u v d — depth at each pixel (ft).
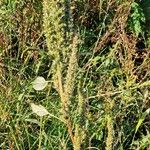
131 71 5.21
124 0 6.20
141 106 5.26
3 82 5.13
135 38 5.79
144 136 4.86
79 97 3.44
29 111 5.03
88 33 6.07
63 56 3.55
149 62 5.31
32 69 5.54
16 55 5.83
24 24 5.65
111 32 5.79
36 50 5.55
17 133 4.68
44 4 3.45
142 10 6.33
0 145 4.73
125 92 5.02
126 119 5.29
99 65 5.91
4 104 4.89
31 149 4.79
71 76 3.37
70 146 4.75
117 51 5.61
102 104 5.05
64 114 3.54
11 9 5.89
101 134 4.79
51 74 5.54
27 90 5.19
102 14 6.32
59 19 3.45
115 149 4.68
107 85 5.27
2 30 5.58
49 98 5.00
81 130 3.40
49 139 4.66
